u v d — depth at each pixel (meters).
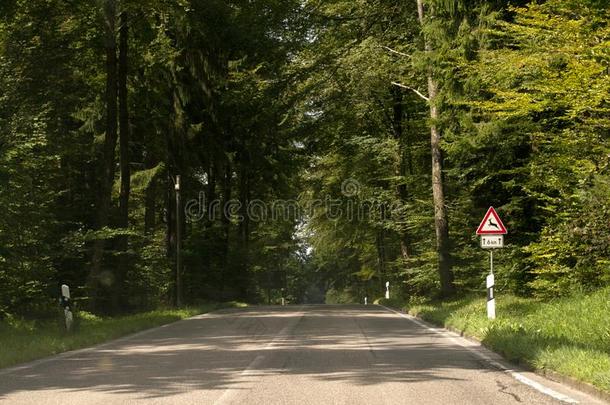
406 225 33.66
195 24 25.67
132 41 28.92
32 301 21.33
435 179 26.20
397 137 34.22
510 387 9.05
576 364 9.27
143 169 35.88
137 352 13.64
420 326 19.61
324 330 18.28
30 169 21.03
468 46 18.67
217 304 35.56
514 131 18.94
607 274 16.48
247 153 39.44
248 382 9.55
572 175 17.08
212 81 32.84
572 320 13.56
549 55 14.91
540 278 18.55
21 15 23.31
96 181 32.19
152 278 31.52
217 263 42.94
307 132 30.95
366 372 10.41
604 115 15.64
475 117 19.89
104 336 16.48
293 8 26.00
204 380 9.83
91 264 25.58
